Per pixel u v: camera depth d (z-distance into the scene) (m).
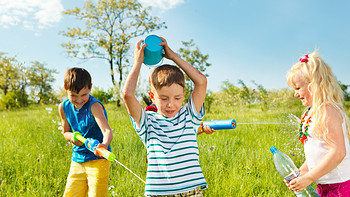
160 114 2.20
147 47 2.11
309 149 2.16
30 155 4.50
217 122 2.55
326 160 1.98
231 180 3.48
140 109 2.11
